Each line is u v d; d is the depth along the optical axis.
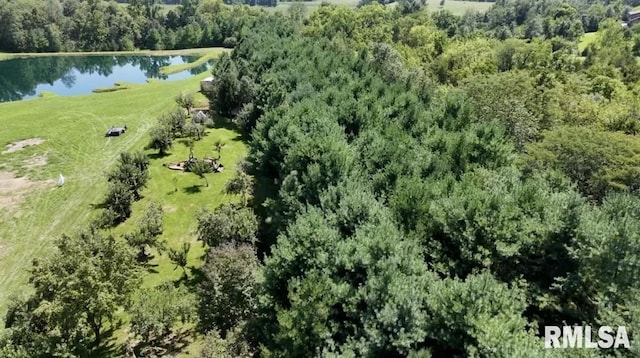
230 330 28.47
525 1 150.75
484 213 30.03
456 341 23.06
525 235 29.50
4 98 99.38
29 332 24.70
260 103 63.72
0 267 38.22
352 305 25.28
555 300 27.86
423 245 31.53
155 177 53.97
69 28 154.12
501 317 22.84
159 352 28.02
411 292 24.16
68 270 24.86
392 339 23.08
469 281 24.61
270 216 39.62
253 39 97.62
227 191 47.66
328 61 74.31
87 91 106.12
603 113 53.50
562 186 36.78
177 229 44.06
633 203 31.98
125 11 167.25
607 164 40.75
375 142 42.41
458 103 53.59
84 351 25.56
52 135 66.75
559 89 58.66
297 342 24.31
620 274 26.34
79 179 53.78
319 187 36.84
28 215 46.03
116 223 44.66
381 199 35.31
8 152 61.12
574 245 28.78
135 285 27.17
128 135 67.38
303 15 167.12
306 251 28.05
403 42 116.69
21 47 144.88
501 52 85.31
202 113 70.88
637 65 80.94
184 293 31.56
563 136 43.53
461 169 42.28
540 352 21.12
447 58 84.94
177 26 171.62
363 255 26.61
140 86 104.69
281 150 43.59
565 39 110.56
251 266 30.05
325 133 41.84
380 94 61.19
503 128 47.12
